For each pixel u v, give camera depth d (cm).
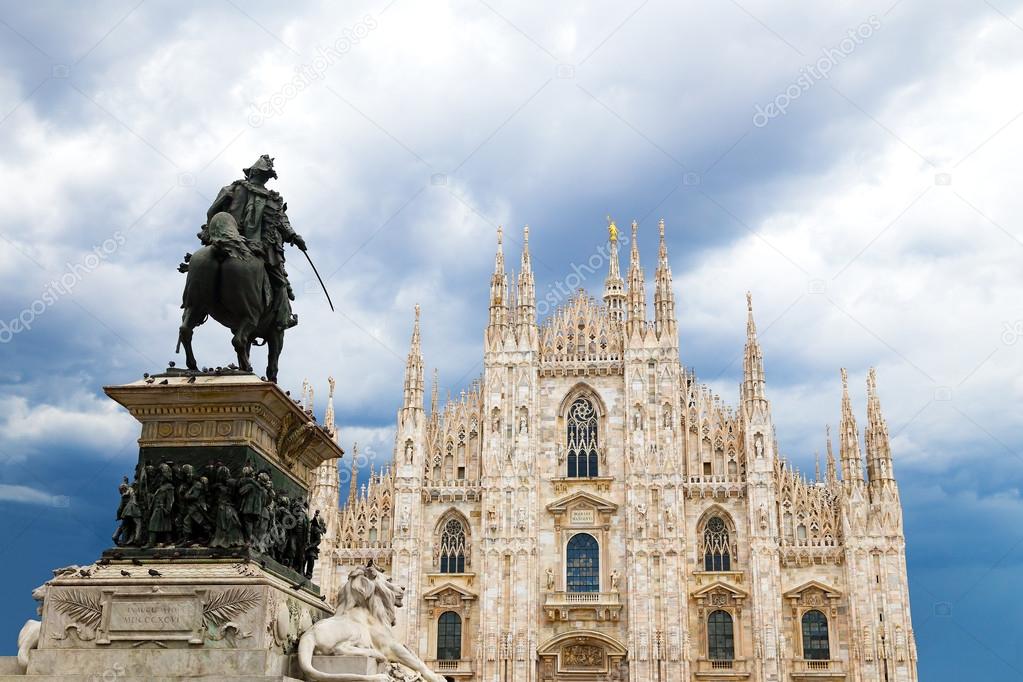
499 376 9706
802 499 9150
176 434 2080
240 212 2291
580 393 9744
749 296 9644
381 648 2092
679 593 8881
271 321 2284
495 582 9119
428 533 9450
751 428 9212
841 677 8569
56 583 1933
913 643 8538
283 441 2200
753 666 8662
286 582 2044
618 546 9225
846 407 9150
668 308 9731
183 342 2183
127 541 2020
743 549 9056
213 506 2022
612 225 11762
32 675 1841
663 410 9412
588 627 9006
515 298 9969
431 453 9712
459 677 8931
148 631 1881
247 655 1833
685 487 9281
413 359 9825
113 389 2072
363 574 2156
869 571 8738
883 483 8962
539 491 9456
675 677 8681
